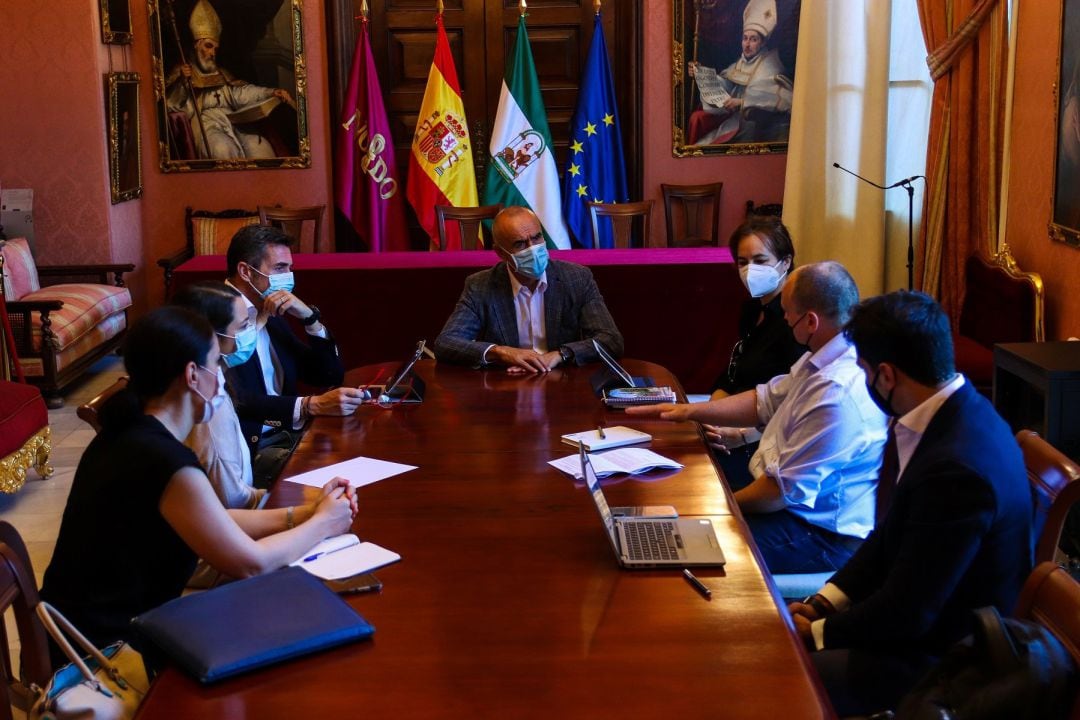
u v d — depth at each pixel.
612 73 8.20
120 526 2.32
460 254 5.95
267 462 3.69
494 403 3.63
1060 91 5.27
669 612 2.10
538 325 4.33
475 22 8.13
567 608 2.12
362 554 2.38
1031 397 4.47
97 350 7.23
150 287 8.25
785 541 3.01
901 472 2.36
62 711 2.08
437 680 1.86
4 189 7.50
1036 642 1.65
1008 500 2.17
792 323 3.04
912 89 7.55
